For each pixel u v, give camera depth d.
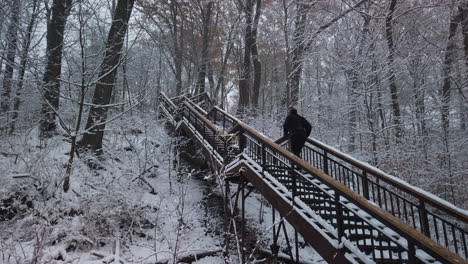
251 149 5.92
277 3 14.50
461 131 10.77
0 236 4.95
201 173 9.36
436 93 11.55
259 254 6.68
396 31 12.59
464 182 8.48
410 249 2.44
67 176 6.21
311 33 12.52
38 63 6.63
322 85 15.01
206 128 8.19
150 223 6.38
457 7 11.55
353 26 12.27
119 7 8.50
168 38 17.34
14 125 7.89
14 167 6.20
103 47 7.21
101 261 4.96
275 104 17.72
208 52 17.80
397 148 9.53
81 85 6.20
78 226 5.42
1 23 6.91
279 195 4.53
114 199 6.08
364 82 10.52
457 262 2.00
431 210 7.85
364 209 2.95
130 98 7.32
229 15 18.50
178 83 15.52
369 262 2.83
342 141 11.91
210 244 6.48
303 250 7.27
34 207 5.59
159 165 9.39
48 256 4.61
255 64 15.52
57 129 8.63
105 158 8.47
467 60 10.91
